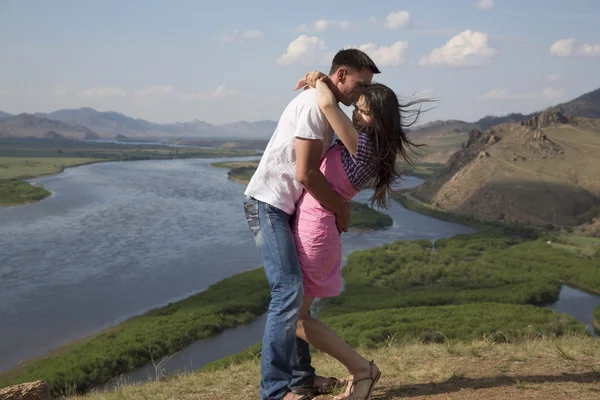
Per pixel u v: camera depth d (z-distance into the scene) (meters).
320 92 3.47
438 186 161.75
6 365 33.44
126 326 40.38
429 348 6.82
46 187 130.62
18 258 60.81
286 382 3.67
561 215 130.88
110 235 74.44
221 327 40.88
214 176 171.12
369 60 3.64
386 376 5.23
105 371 31.89
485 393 4.32
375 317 41.72
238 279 53.47
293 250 3.60
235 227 82.38
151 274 56.25
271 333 3.62
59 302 46.28
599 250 85.94
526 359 5.64
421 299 53.06
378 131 3.50
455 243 86.19
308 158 3.43
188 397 5.42
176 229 80.00
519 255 77.62
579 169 156.12
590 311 52.97
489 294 55.78
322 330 3.89
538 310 46.25
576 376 4.80
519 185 142.88
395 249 74.69
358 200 124.06
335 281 3.76
